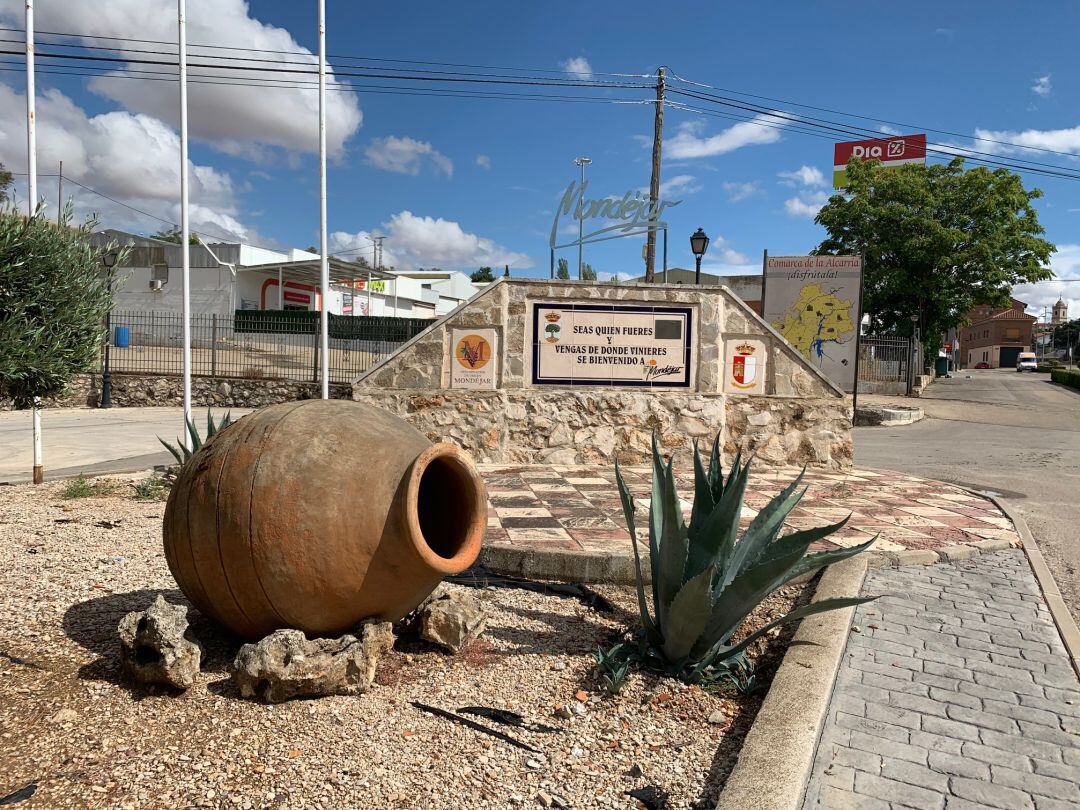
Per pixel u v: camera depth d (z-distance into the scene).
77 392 20.44
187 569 3.55
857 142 46.28
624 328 10.09
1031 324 98.06
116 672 3.54
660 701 3.62
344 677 3.39
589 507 7.32
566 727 3.32
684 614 3.65
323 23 11.93
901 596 5.30
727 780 2.83
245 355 21.66
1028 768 3.18
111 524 6.33
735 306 10.22
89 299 4.89
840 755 3.24
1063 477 10.98
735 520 3.91
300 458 3.44
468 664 3.88
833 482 9.28
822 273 17.72
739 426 10.30
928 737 3.41
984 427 19.00
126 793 2.62
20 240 4.38
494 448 10.06
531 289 9.97
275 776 2.76
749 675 3.92
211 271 34.41
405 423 4.02
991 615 5.00
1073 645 4.49
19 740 2.93
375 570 3.42
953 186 29.50
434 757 2.98
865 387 27.66
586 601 5.01
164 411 19.84
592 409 10.09
